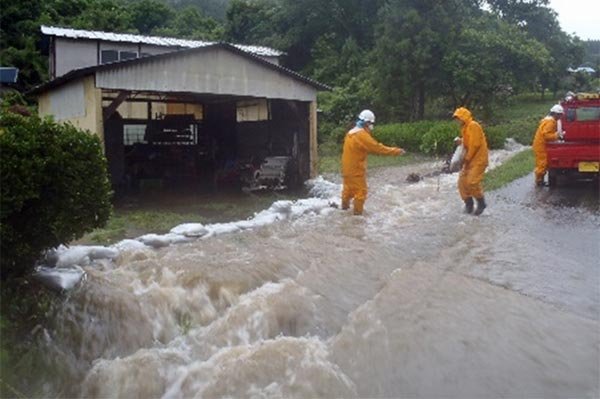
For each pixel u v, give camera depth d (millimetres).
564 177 13680
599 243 8180
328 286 6516
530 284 6441
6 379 4617
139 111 19953
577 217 9883
